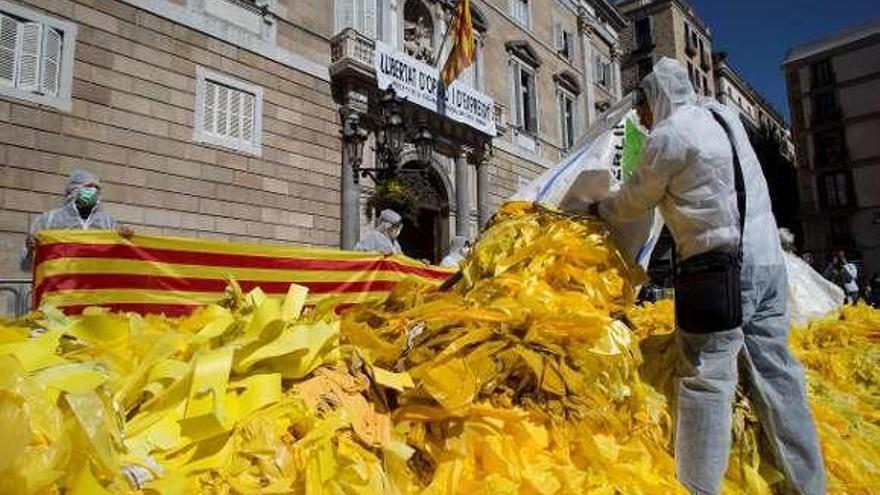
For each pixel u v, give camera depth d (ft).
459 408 4.98
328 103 41.96
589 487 5.01
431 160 49.98
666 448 6.46
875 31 131.85
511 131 61.82
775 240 6.87
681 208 6.46
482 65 59.31
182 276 12.19
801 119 140.46
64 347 4.50
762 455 6.94
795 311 15.71
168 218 32.14
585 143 9.63
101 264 11.25
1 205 26.25
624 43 127.34
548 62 70.18
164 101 32.65
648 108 7.88
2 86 26.81
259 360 4.50
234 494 3.64
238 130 36.24
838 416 8.91
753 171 6.91
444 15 56.03
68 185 16.75
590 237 7.46
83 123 29.25
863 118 131.54
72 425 3.21
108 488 3.19
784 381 6.73
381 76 43.50
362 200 42.29
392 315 6.57
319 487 3.85
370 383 5.12
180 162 32.99
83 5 29.86
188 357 4.59
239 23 37.24
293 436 4.25
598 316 6.10
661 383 7.05
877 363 11.85
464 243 30.17
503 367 5.57
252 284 13.17
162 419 3.83
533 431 5.28
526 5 68.39
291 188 38.68
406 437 4.92
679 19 124.88
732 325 6.19
